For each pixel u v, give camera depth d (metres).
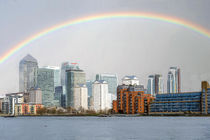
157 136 190.62
